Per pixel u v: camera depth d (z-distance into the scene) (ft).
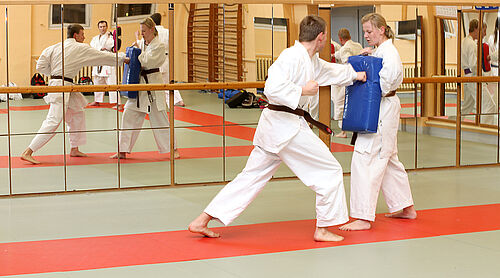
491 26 23.68
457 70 23.47
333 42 21.94
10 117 19.63
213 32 20.95
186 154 21.29
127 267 12.94
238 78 21.44
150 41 20.44
